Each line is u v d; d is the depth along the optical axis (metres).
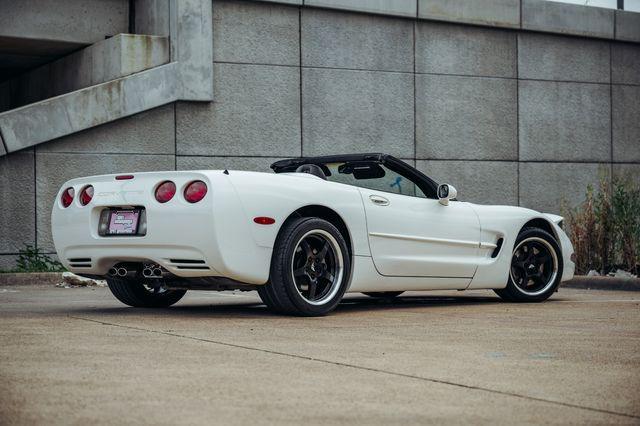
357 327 6.78
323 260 7.64
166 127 14.16
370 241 7.97
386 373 4.74
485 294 10.67
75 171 13.59
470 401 4.06
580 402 4.05
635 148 17.92
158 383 4.40
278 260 7.30
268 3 14.84
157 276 7.38
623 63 17.86
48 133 13.29
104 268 7.70
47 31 14.87
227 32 14.59
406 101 15.88
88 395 4.11
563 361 5.17
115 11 15.30
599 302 9.38
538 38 17.03
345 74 15.42
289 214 7.36
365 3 15.43
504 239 9.17
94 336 6.07
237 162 14.63
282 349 5.55
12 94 18.50
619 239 12.84
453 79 16.27
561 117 17.20
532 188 16.91
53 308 8.37
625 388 4.38
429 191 8.72
